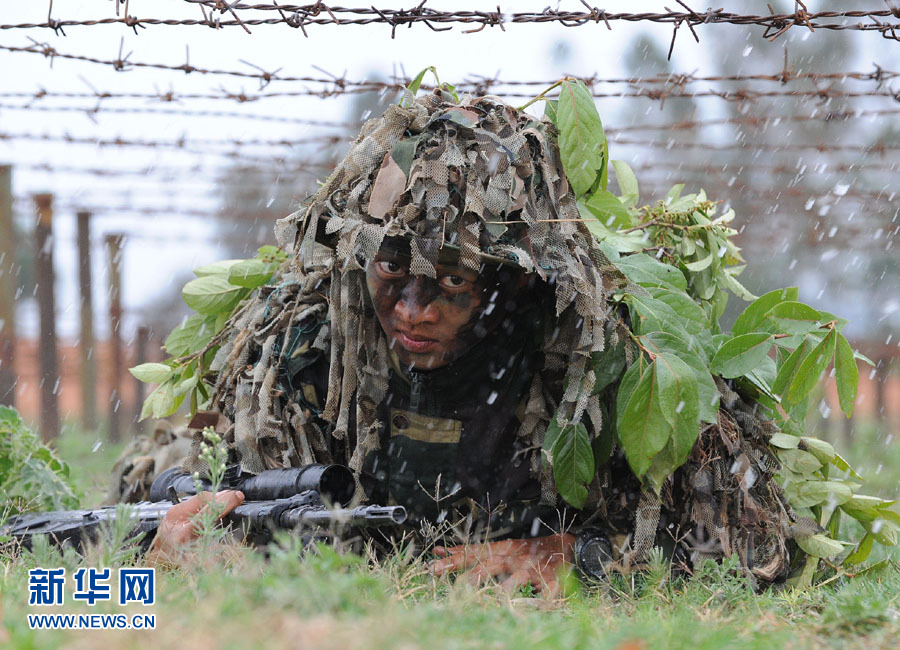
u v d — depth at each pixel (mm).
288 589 4836
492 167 7281
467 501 7918
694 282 9305
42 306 19484
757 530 7910
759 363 7699
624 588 7250
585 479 7523
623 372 7617
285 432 8094
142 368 8992
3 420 10055
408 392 7828
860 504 8695
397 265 7395
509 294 7617
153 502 7914
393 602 5238
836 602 6219
